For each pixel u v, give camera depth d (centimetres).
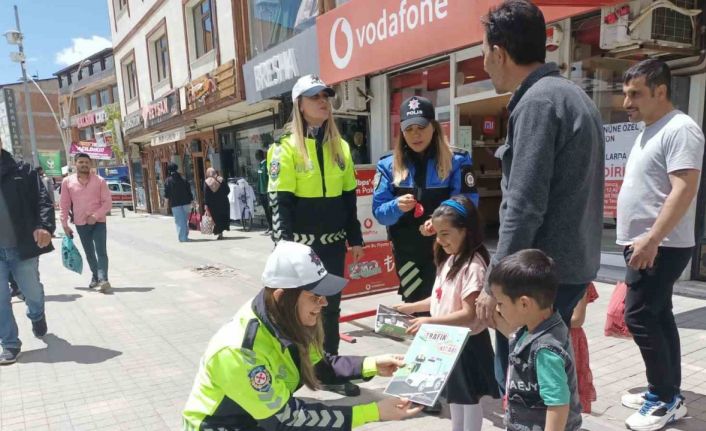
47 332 478
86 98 3572
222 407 180
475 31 487
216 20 1107
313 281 178
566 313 193
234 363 173
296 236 323
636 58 482
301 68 798
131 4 1722
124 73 1977
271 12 975
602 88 517
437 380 172
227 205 1154
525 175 171
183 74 1393
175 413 312
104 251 655
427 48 550
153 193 2044
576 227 180
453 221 229
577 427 177
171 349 425
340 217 332
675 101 471
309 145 312
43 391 348
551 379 164
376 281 477
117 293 636
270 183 314
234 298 596
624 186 265
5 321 402
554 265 167
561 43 526
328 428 177
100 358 407
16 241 412
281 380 180
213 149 1465
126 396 337
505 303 172
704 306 444
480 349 236
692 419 269
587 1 389
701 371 325
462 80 666
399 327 236
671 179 236
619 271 538
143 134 1717
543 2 383
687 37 436
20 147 4053
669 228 231
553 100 172
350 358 214
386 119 797
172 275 745
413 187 295
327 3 781
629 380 322
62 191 624
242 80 1023
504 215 183
